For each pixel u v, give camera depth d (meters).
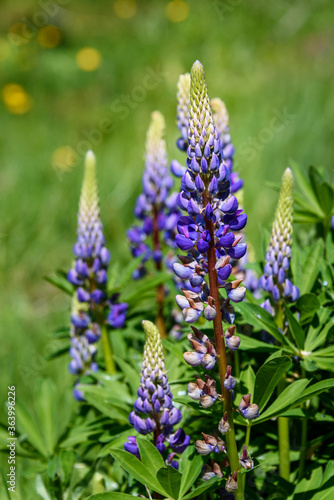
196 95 1.18
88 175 1.45
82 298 1.46
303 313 1.33
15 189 2.92
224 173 1.19
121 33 5.04
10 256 2.56
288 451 1.33
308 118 3.06
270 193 2.57
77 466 1.49
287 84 3.66
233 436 1.22
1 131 3.72
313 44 4.29
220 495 1.37
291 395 1.25
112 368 1.50
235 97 3.68
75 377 1.84
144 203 1.59
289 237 1.31
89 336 1.49
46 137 3.61
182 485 1.25
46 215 2.77
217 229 1.21
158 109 3.65
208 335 1.32
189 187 1.19
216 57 4.33
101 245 1.46
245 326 1.39
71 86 4.30
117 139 3.35
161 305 1.58
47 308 2.32
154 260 1.60
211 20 4.88
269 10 4.79
